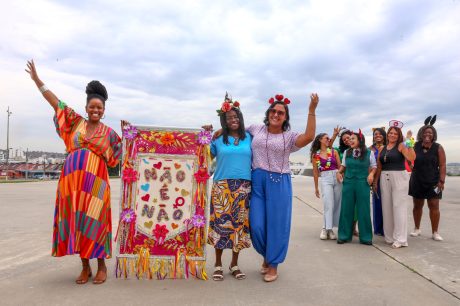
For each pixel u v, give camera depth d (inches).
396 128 244.7
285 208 174.2
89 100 169.2
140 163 180.5
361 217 247.6
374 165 251.0
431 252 222.4
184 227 179.5
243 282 168.9
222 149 175.6
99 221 162.9
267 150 175.6
